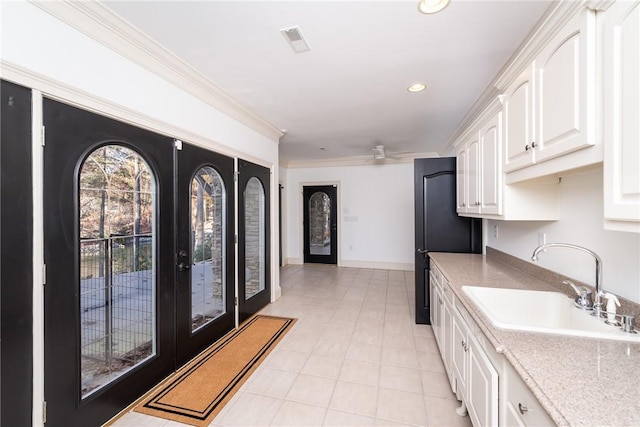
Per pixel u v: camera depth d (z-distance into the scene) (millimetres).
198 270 2533
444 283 2205
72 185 1507
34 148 1332
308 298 4055
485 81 2445
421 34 1778
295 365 2314
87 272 1621
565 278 1693
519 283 1894
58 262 1442
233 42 1854
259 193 3658
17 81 1267
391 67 2201
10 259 1254
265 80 2412
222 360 2391
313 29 1726
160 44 1865
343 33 1768
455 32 1760
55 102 1423
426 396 1926
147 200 1990
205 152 2551
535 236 2078
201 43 1862
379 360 2383
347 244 6195
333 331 2955
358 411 1787
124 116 1776
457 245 3139
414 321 3213
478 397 1317
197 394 1953
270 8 1533
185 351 2307
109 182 1738
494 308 1706
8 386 1247
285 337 2822
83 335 1600
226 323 2881
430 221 3184
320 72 2277
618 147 877
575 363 933
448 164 3146
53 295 1420
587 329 1302
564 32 1148
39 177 1352
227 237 2889
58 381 1437
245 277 3260
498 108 1880
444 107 3064
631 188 830
